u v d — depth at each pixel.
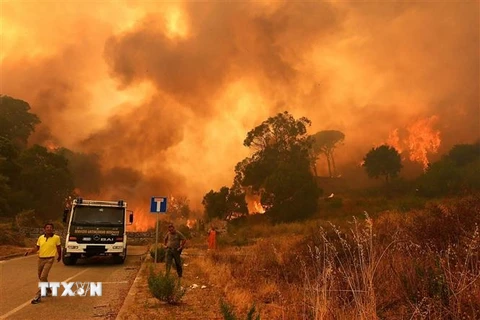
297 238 17.20
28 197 59.50
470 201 9.78
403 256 7.04
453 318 4.78
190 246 29.86
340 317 5.10
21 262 18.22
